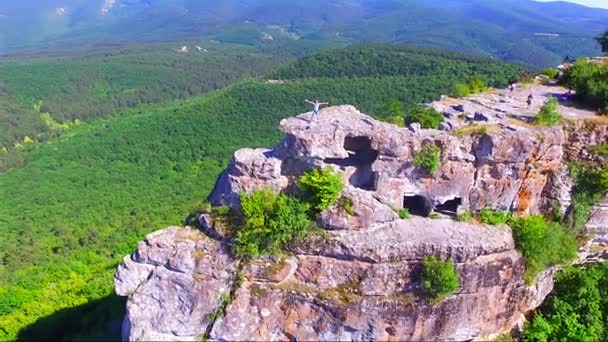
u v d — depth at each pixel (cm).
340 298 1950
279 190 2067
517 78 3522
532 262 2122
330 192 1969
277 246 1994
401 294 1970
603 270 2333
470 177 2142
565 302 2284
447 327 2012
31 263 5831
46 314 3256
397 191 2133
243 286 1980
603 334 2198
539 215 2275
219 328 1964
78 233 6725
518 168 2138
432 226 2083
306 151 1995
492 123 2256
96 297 3375
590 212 2323
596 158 2264
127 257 2075
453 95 2966
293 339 2016
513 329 2209
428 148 2067
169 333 1989
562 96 2848
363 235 1983
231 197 2095
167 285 1997
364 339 1991
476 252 1970
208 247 2016
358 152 2209
